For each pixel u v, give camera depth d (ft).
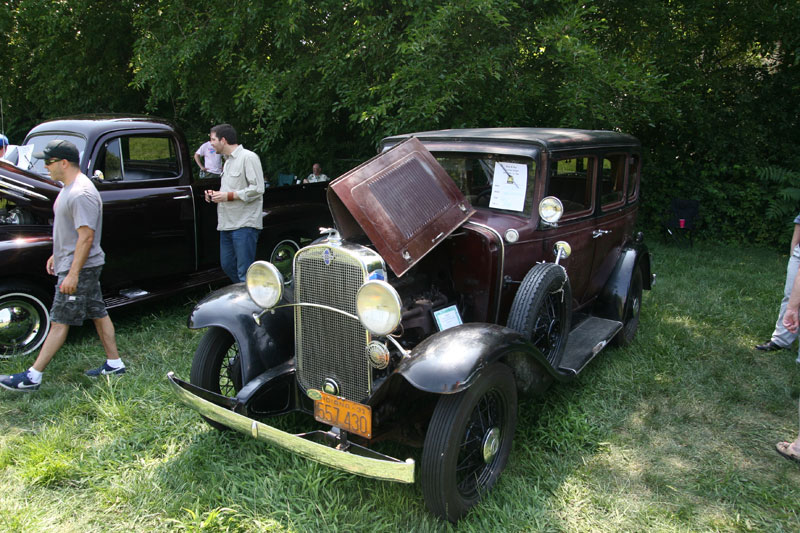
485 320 10.70
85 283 12.57
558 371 11.05
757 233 30.76
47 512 8.82
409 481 7.54
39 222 15.29
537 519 8.76
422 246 9.55
